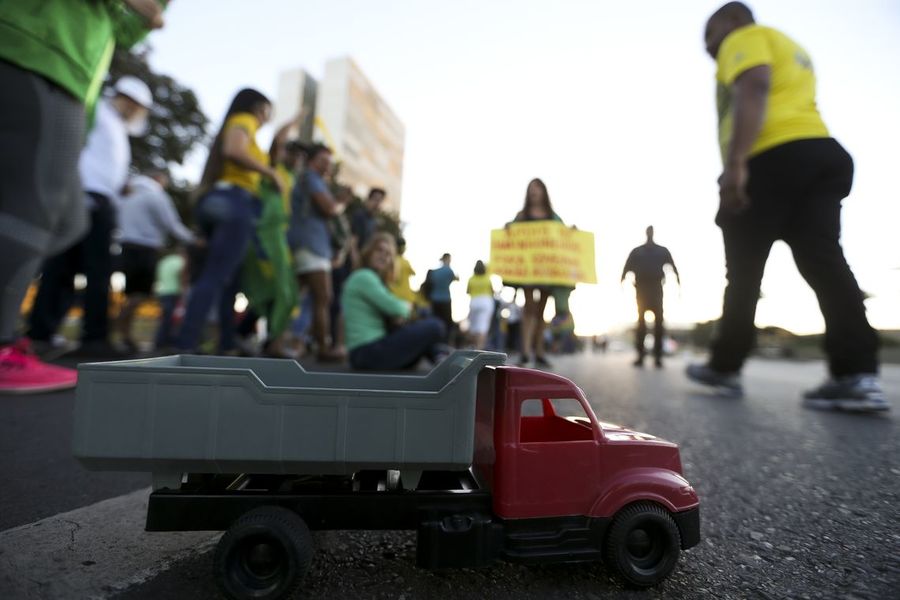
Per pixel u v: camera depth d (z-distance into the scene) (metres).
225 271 3.66
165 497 0.95
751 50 2.94
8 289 2.14
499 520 1.03
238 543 0.91
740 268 3.39
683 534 1.05
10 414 2.31
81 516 1.27
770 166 3.05
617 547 1.02
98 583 0.96
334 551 1.14
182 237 5.88
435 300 7.98
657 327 7.42
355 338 4.43
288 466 0.94
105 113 4.10
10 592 0.92
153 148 18.36
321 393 0.94
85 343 4.23
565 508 1.04
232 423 0.92
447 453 0.96
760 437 2.32
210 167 3.72
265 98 3.82
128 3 2.25
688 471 1.79
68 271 4.40
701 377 3.83
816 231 3.06
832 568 1.09
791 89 3.05
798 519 1.37
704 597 0.98
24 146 2.00
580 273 6.09
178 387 0.92
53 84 2.05
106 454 0.90
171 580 0.98
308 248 5.00
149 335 10.80
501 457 1.04
